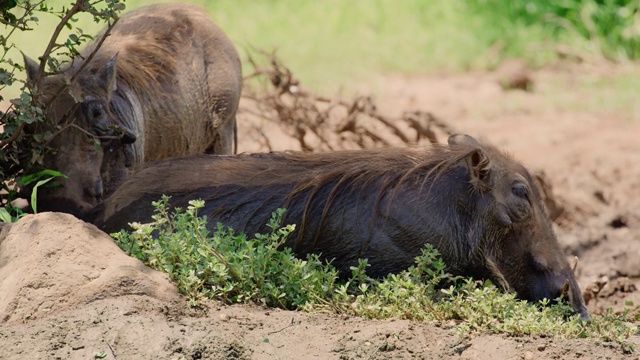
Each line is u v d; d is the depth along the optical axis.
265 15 39.78
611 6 38.69
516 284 14.59
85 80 14.86
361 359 10.59
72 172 14.30
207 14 19.88
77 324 10.63
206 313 11.22
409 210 13.69
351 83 34.44
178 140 17.55
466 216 13.95
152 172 14.34
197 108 18.05
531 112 31.84
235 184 14.00
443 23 41.00
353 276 13.02
